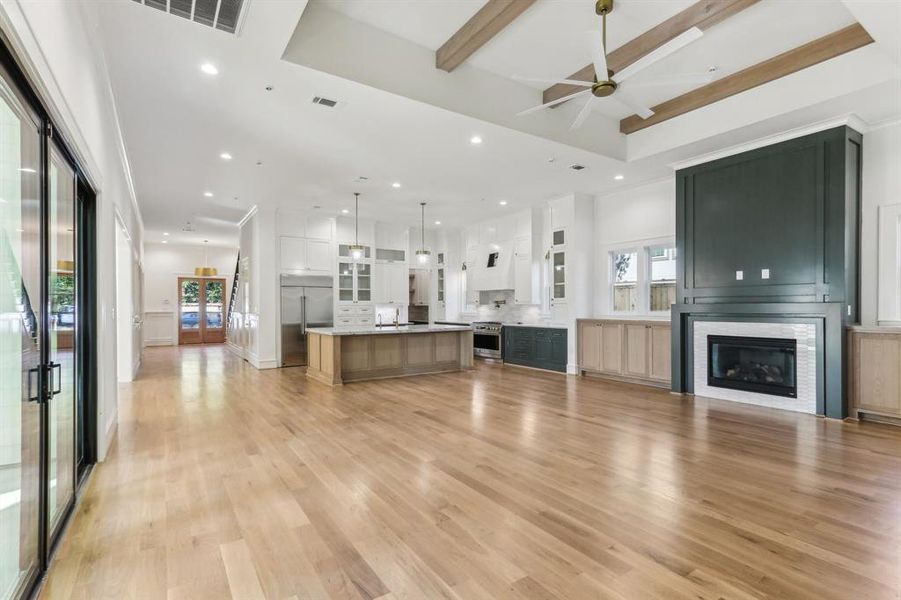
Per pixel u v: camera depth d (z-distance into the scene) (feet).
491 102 14.62
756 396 16.90
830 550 7.01
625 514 8.23
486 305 32.89
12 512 5.68
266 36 10.07
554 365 25.25
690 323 18.95
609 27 11.98
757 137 16.14
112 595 5.97
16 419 5.81
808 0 10.91
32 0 5.41
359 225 30.50
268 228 26.96
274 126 14.79
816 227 15.20
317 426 14.07
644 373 20.93
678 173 19.26
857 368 14.71
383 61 12.43
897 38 10.28
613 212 23.89
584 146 17.21
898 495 8.98
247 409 16.35
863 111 14.02
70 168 8.75
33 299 6.25
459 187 22.65
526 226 27.89
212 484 9.62
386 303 31.91
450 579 6.32
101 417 11.03
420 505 8.62
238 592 6.04
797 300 15.67
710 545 7.18
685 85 15.39
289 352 27.53
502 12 10.77
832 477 9.90
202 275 43.80
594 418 15.02
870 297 15.10
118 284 21.93
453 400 17.80
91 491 9.26
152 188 22.49
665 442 12.41
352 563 6.71
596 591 6.03
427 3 11.21
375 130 15.20
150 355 33.91
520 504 8.65
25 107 5.87
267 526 7.82
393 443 12.36
